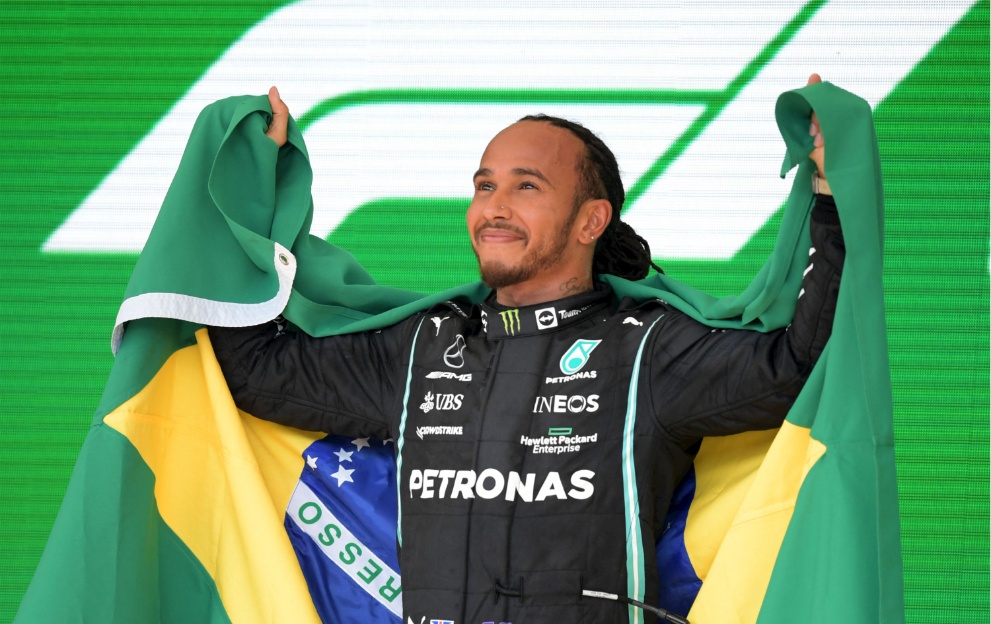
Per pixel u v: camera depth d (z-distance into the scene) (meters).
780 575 9.18
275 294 11.11
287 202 11.46
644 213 16.64
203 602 10.88
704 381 9.98
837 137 9.17
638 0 16.97
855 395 9.16
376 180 17.11
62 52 17.66
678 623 9.71
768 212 16.58
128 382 10.77
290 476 11.50
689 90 16.83
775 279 9.75
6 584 16.50
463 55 17.17
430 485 10.34
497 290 11.26
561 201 10.98
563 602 9.83
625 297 11.07
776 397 9.72
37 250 17.27
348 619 11.26
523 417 10.29
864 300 9.09
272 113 11.52
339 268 11.68
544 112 16.98
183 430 11.05
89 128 17.48
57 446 16.84
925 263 16.33
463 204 17.03
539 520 9.98
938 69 16.67
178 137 17.44
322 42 17.34
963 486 15.89
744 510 9.62
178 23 17.58
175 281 10.82
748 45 16.86
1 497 16.75
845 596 8.91
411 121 17.17
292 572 10.66
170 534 10.88
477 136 17.09
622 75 16.91
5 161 17.44
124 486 10.54
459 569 10.02
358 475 11.52
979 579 15.71
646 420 10.13
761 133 16.70
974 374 16.09
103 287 17.19
